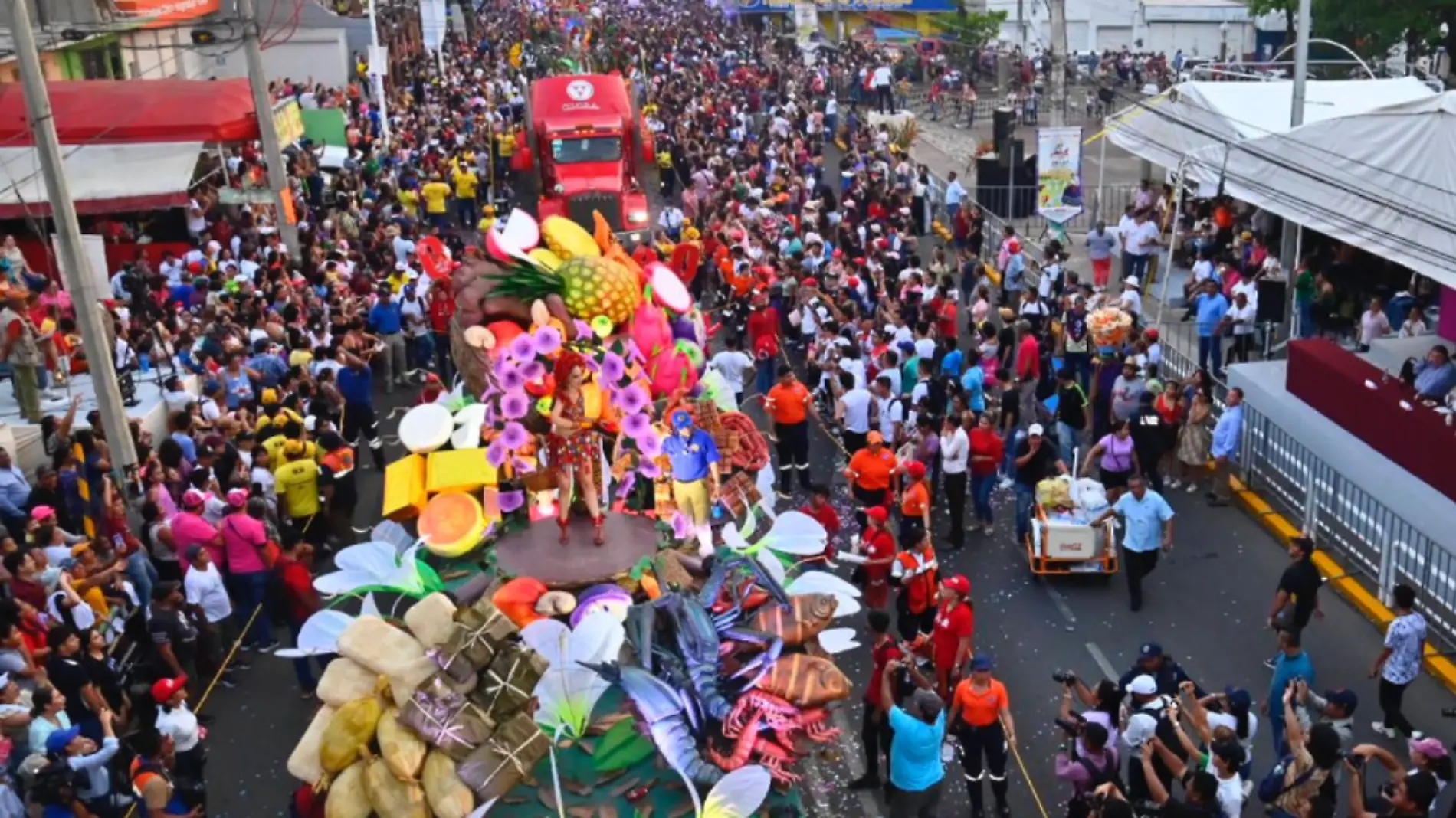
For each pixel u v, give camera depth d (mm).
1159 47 59000
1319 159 19141
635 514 8633
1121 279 26125
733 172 32875
